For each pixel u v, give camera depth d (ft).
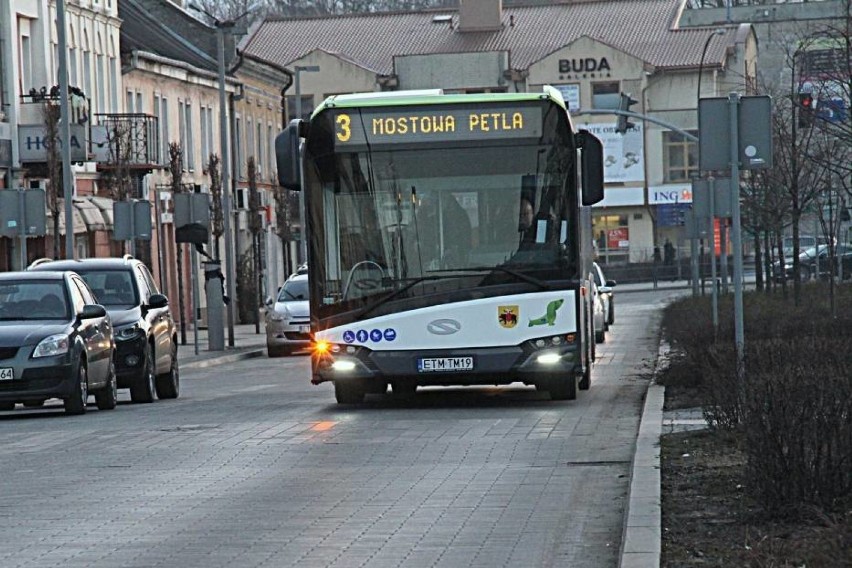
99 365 179.93
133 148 392.47
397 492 102.53
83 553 82.43
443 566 76.84
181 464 120.06
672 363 190.70
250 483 108.37
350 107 159.63
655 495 91.50
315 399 186.19
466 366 158.20
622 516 91.35
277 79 597.52
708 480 98.07
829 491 81.46
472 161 158.81
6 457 128.98
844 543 70.08
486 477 109.09
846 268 476.54
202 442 135.44
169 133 461.37
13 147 342.23
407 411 161.68
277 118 605.73
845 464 81.82
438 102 158.81
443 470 113.29
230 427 148.87
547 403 167.94
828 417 82.17
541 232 158.61
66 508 98.58
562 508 94.73
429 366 158.51
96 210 374.22
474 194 158.81
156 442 136.67
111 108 414.82
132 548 83.66
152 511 96.53
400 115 159.12
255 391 213.46
